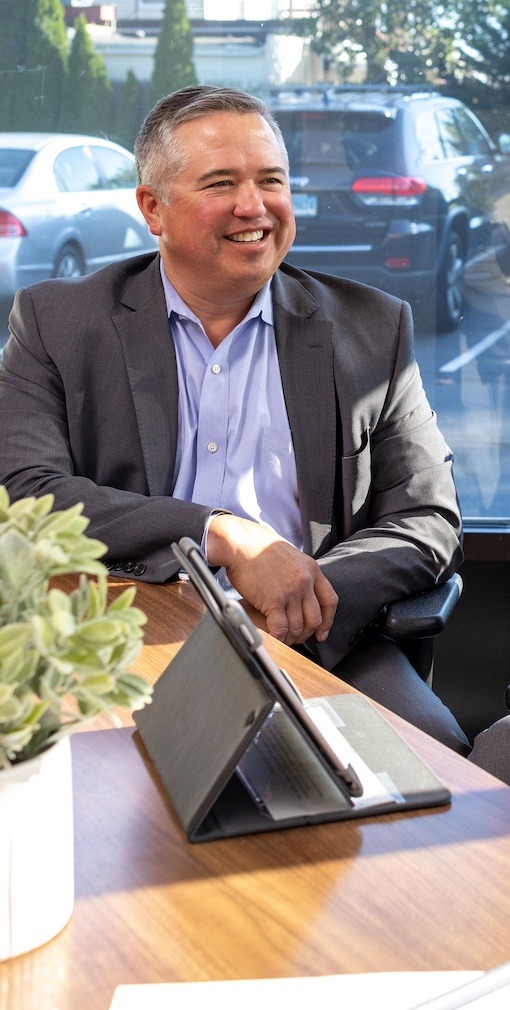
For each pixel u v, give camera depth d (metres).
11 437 1.85
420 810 0.94
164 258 1.87
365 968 0.75
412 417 1.93
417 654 1.81
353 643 1.71
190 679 1.03
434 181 2.35
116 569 1.64
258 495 1.91
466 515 2.54
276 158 1.80
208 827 0.90
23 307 1.93
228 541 1.62
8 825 0.74
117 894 0.83
